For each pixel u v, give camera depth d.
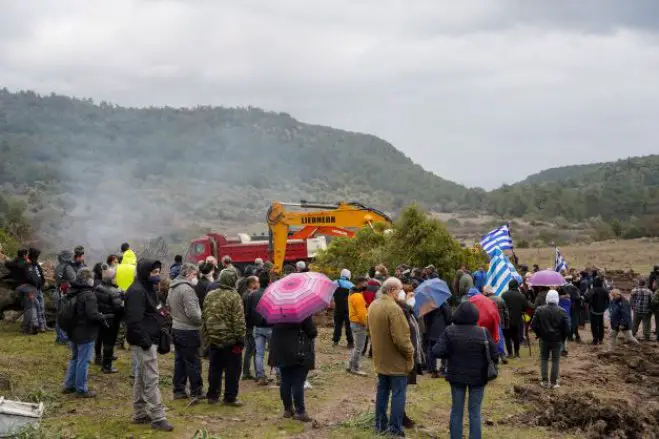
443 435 10.02
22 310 17.50
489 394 12.72
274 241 28.48
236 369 10.88
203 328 10.74
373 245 24.34
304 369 10.25
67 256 15.13
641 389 13.91
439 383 13.32
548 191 180.62
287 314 9.82
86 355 10.90
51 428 9.09
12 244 32.28
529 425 11.00
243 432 9.62
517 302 16.50
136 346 9.46
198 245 35.88
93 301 10.84
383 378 9.61
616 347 18.92
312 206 28.56
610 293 20.44
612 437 10.77
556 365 13.23
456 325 9.00
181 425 9.78
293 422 10.15
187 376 11.33
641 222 97.56
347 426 10.04
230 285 10.73
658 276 21.00
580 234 116.12
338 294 16.91
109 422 9.71
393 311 9.31
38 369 12.42
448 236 22.72
